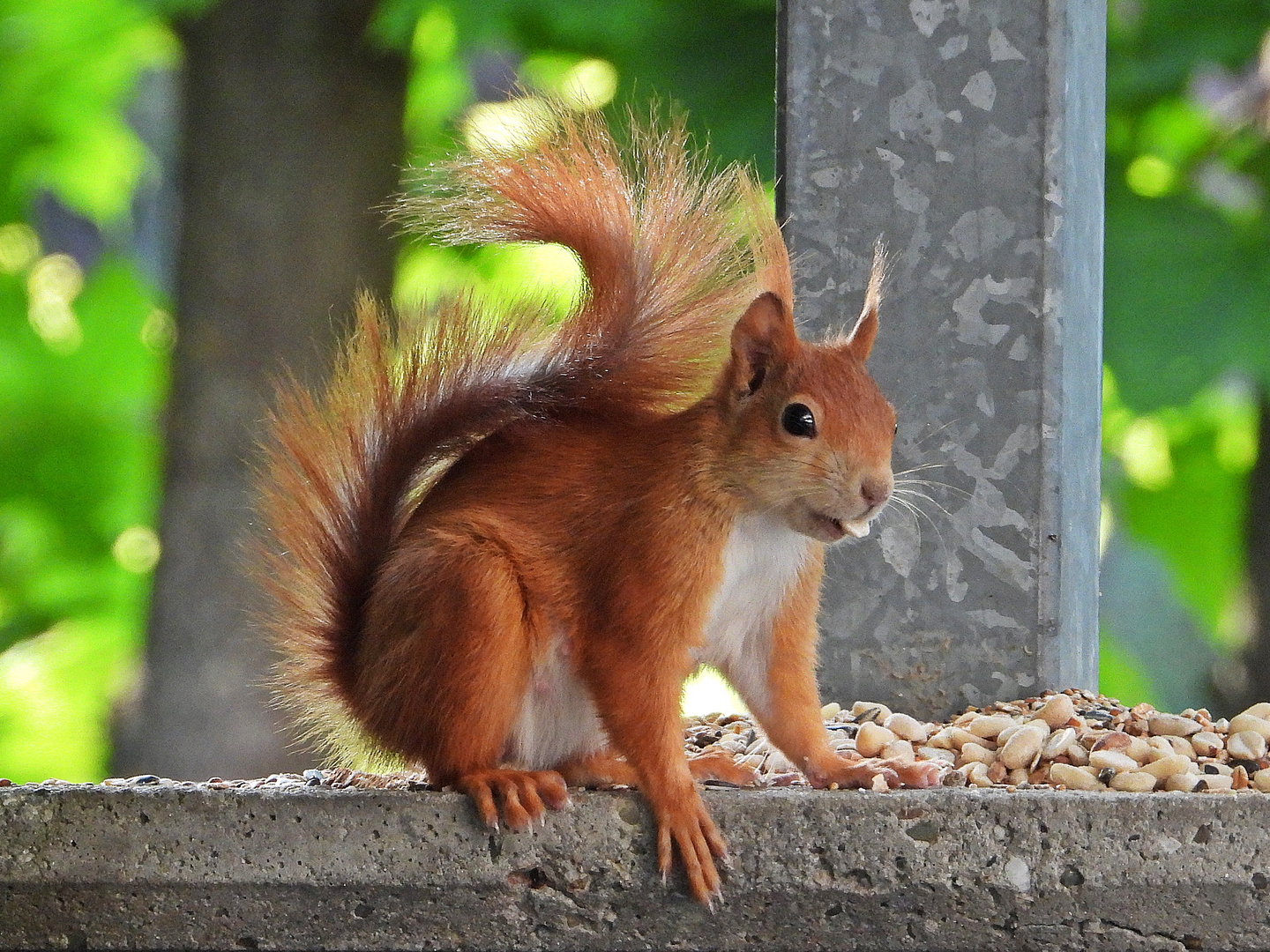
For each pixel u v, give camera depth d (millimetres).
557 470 7430
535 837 7020
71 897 7102
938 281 9367
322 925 7082
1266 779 7477
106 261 23734
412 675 7203
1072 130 9422
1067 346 9414
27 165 21828
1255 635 18641
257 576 8258
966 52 9312
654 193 8148
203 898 7086
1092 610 10234
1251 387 17641
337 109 15992
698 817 6957
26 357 22875
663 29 15711
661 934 7027
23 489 22359
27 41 19906
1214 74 16578
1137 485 20250
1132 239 16375
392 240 16281
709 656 7652
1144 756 7723
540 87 8453
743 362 7215
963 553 9336
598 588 7199
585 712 7613
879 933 6938
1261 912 6742
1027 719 8641
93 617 20781
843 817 6922
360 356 8156
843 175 9453
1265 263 16109
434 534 7305
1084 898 6805
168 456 16234
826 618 9438
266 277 15867
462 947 7078
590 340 8000
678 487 7172
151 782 7688
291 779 7926
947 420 9367
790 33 9477
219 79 16016
